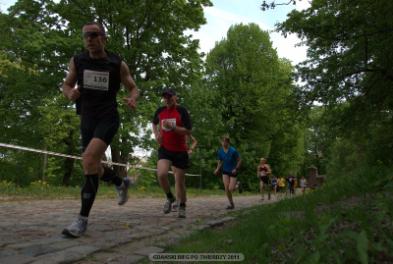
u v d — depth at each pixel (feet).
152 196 53.88
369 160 43.83
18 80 75.97
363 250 8.66
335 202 19.86
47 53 76.54
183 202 26.12
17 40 73.26
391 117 43.29
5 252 13.53
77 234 16.47
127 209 30.63
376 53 38.27
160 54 83.41
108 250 14.87
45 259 12.87
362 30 36.73
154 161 93.35
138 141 78.23
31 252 13.64
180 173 26.05
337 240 10.13
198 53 86.38
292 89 43.78
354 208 14.03
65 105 71.51
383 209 12.63
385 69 38.91
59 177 88.94
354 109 43.01
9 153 71.82
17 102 80.07
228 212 31.40
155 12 81.10
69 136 83.30
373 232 11.18
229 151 37.50
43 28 78.64
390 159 42.88
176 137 25.79
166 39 83.20
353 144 47.93
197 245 14.49
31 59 74.90
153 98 77.61
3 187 39.58
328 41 39.63
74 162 90.12
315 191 26.37
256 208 32.50
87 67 16.76
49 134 72.38
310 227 13.66
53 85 78.13
